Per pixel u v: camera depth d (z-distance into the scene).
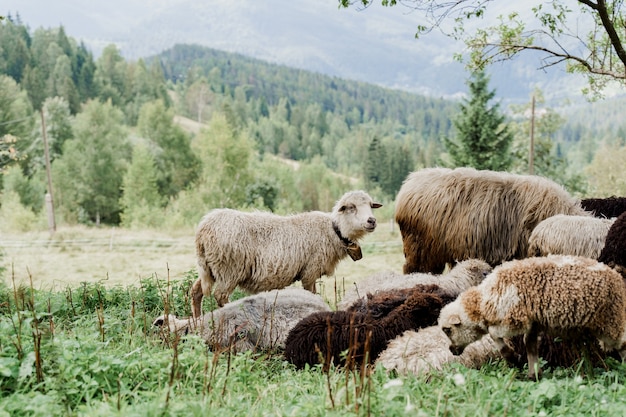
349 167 131.38
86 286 8.49
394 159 109.81
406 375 4.79
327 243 7.93
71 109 94.62
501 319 4.50
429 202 7.82
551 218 6.82
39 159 57.62
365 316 5.61
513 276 4.48
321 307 6.68
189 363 4.38
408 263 8.27
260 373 4.98
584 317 4.31
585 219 6.62
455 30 8.77
